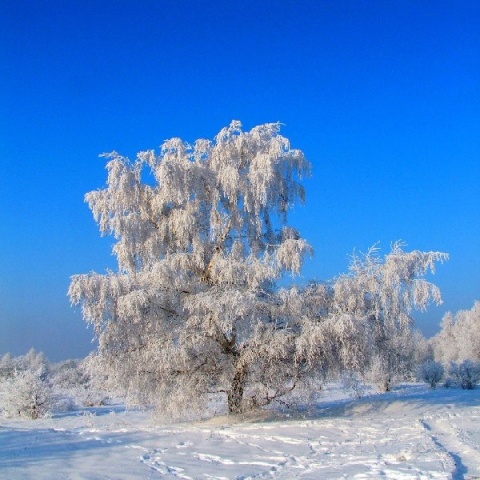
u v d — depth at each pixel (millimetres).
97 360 19203
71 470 11648
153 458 12961
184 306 18625
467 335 67062
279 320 19391
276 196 21109
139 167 20609
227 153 20406
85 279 18234
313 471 10602
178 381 19484
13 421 26172
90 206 20516
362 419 18141
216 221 20188
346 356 18422
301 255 18859
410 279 19406
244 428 17109
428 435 13891
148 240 19984
